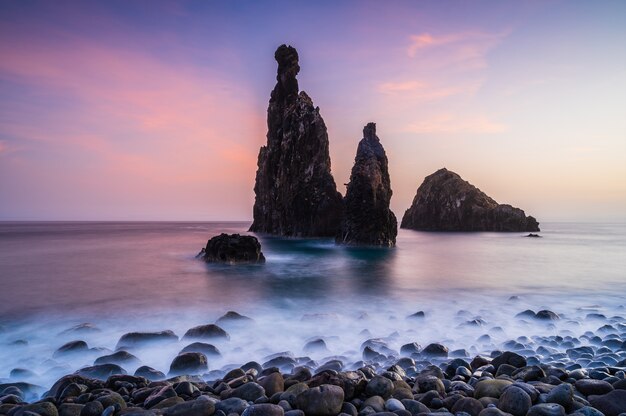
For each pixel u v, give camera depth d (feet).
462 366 27.94
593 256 132.46
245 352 35.09
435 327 43.04
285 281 77.61
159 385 25.66
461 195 346.33
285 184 234.38
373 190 164.96
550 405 18.69
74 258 120.06
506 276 85.20
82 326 42.50
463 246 176.96
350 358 33.17
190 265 102.83
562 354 33.30
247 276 84.28
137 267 98.68
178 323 46.34
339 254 133.39
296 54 256.32
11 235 268.62
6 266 100.42
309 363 31.07
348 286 71.77
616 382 21.83
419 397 21.84
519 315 47.37
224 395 22.13
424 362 31.24
